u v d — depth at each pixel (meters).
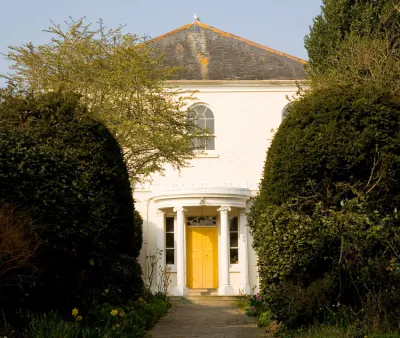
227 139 23.25
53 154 9.96
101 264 10.68
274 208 11.98
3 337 8.03
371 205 11.69
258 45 25.83
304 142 12.30
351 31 20.88
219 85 23.50
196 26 26.77
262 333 11.41
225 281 21.05
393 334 8.91
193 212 22.55
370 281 10.16
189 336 11.47
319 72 21.31
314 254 10.91
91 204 10.30
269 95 23.53
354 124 12.25
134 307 12.79
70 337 8.73
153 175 22.89
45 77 16.69
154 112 17.55
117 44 17.81
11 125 11.27
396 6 20.25
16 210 8.99
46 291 9.66
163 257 21.73
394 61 18.84
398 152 12.06
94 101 16.39
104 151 12.09
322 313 10.41
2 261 8.34
